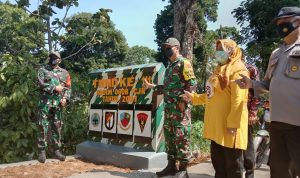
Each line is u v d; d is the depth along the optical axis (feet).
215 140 12.51
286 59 10.59
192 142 27.40
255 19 60.70
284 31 10.62
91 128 24.31
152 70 20.03
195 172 19.43
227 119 12.23
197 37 31.40
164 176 17.60
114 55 97.96
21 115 25.55
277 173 10.96
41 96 21.75
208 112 12.89
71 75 30.04
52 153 22.68
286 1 57.77
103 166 20.75
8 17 85.05
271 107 10.85
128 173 18.67
